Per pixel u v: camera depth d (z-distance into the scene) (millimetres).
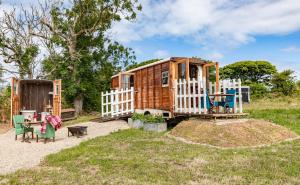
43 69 26297
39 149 10461
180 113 14492
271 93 35125
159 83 16453
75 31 26719
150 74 17484
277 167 7156
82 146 10344
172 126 15469
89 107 28531
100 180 6422
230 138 10523
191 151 9117
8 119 21594
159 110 16375
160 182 6184
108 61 28641
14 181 6410
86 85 25875
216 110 14266
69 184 6191
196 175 6660
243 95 29703
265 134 11172
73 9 26578
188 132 11938
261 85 37531
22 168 7676
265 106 24094
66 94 25766
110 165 7582
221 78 43844
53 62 26125
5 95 23500
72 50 25766
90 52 27344
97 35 27812
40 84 21422
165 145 10266
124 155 8742
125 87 20594
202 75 15867
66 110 21656
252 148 9578
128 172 6980
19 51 24688
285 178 6352
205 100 13070
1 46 23969
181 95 14664
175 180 6320
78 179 6520
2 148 10781
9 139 13109
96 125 16734
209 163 7645
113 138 11984
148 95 17719
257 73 42844
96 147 10023
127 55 29422
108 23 27484
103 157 8508
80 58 26016
